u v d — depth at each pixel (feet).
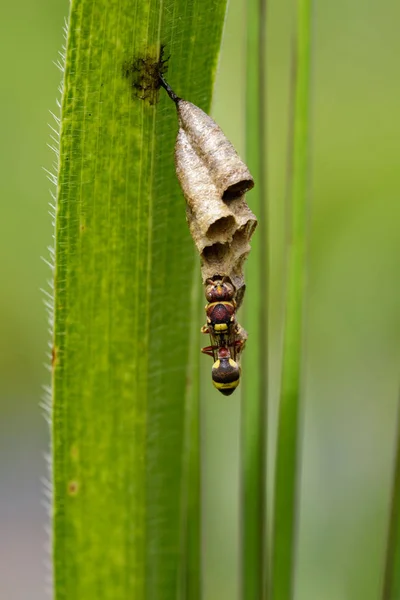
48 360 0.96
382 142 0.94
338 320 0.93
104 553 0.75
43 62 0.93
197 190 0.71
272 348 0.92
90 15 0.70
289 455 0.76
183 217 0.73
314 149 0.94
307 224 0.76
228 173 0.71
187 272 0.74
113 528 0.75
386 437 0.91
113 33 0.70
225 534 0.89
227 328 0.73
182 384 0.75
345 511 0.89
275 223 0.92
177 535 0.75
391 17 0.96
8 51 0.93
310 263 0.93
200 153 0.71
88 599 0.75
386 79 0.96
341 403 0.93
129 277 0.73
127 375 0.74
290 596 0.76
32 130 0.93
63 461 0.74
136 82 0.71
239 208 0.72
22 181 0.93
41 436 1.07
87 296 0.73
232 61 0.93
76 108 0.71
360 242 0.93
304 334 0.76
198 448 0.76
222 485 0.89
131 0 0.70
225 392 0.74
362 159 0.94
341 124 0.95
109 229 0.72
